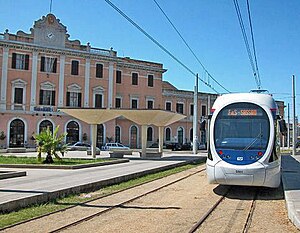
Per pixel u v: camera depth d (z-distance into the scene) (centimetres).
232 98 1466
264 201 1313
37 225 925
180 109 6825
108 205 1202
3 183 1509
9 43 4931
